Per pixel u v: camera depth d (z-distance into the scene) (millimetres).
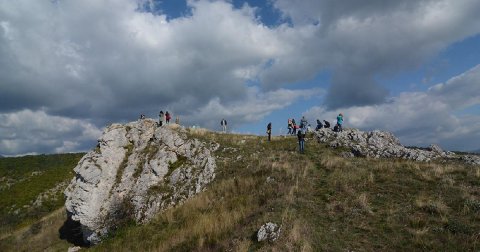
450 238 14766
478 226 15680
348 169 25531
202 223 22094
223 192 26969
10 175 96812
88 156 32812
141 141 34812
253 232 17375
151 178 31250
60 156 113125
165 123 38031
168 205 28531
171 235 22781
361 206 18688
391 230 16078
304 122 33031
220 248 17219
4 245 38188
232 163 31781
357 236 15820
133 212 29281
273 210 19328
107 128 35031
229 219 21078
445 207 17750
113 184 31734
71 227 35219
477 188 20031
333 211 18562
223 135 39125
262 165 29391
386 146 34188
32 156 113500
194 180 30219
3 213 63594
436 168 24141
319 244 15094
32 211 60250
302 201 19906
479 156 29844
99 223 29812
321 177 24531
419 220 16547
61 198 64375
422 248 14359
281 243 15375
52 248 32938
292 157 31016
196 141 34844
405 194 20094
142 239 24328
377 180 22734
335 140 35219
